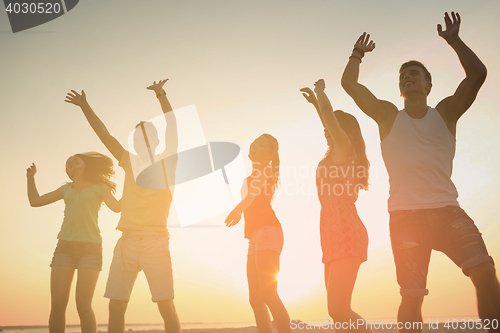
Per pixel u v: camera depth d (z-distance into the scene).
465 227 2.51
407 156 2.77
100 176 4.54
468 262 2.44
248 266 3.96
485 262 2.40
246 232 3.95
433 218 2.62
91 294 4.19
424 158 2.73
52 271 4.14
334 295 2.65
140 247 3.58
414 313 2.64
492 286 2.38
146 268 3.56
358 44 3.19
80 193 4.40
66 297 4.12
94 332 4.11
